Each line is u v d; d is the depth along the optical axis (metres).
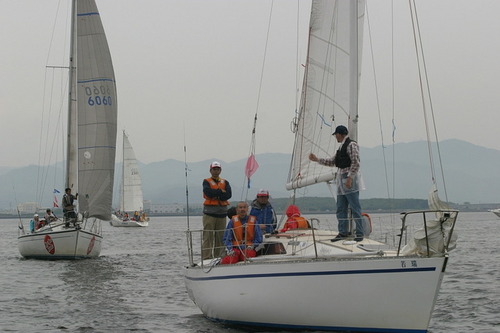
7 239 71.38
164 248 50.88
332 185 17.08
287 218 17.84
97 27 41.38
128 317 18.84
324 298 13.95
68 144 42.34
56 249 36.62
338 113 17.12
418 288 13.36
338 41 17.17
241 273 14.88
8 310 20.23
